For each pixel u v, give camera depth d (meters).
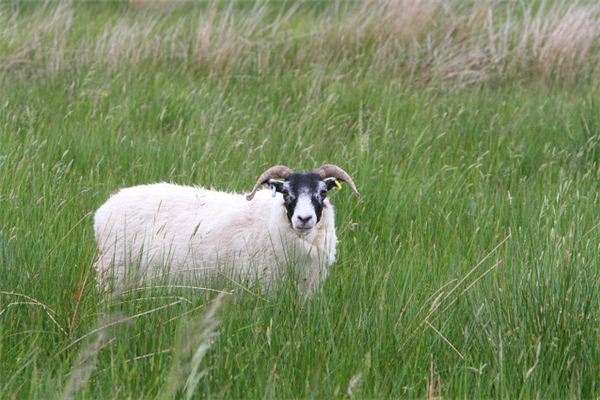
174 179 19.75
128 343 11.55
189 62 30.72
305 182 14.91
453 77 29.70
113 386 10.60
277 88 27.67
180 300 12.77
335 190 18.84
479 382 10.86
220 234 15.56
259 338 11.80
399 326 12.24
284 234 15.06
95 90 26.73
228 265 15.28
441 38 32.28
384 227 17.42
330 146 22.59
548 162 22.06
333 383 10.84
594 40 31.92
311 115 24.06
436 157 22.16
